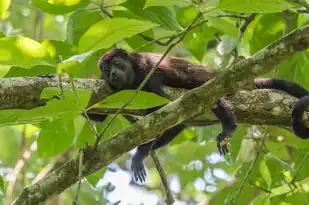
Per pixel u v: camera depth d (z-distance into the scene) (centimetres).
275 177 1156
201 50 1145
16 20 1669
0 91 860
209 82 767
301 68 1150
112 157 744
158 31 1325
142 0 986
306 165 1122
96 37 639
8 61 645
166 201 1032
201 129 1286
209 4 959
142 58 1169
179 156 1587
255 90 969
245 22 1128
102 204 1381
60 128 949
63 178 731
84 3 990
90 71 1157
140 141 755
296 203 1040
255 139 1304
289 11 1146
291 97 959
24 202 718
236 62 845
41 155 980
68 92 692
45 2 987
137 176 1095
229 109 959
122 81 1108
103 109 941
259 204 1053
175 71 1124
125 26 634
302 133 916
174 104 765
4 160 1548
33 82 875
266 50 761
